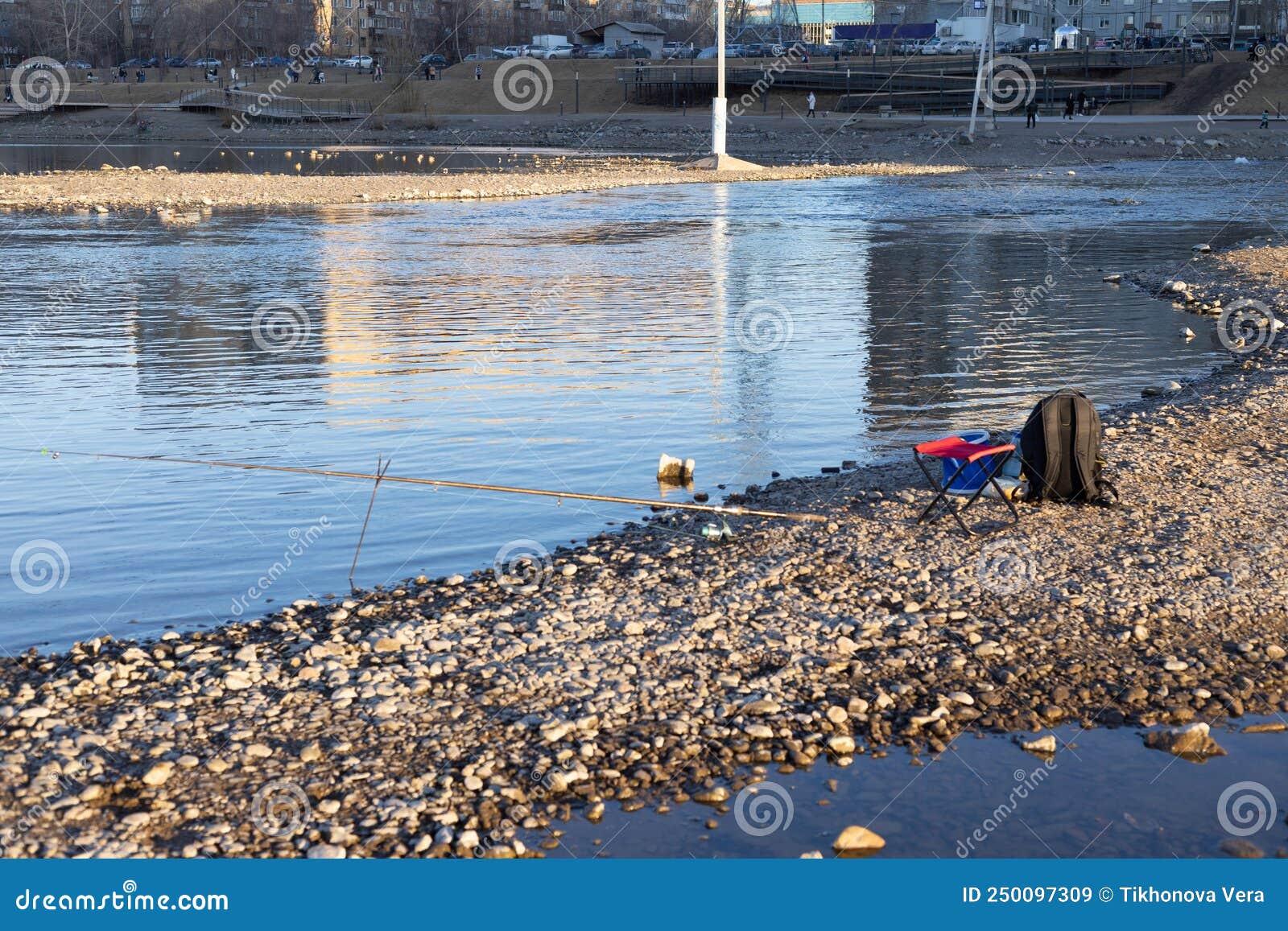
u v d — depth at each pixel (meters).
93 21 108.56
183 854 4.76
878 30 101.31
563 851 4.88
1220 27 104.25
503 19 118.31
